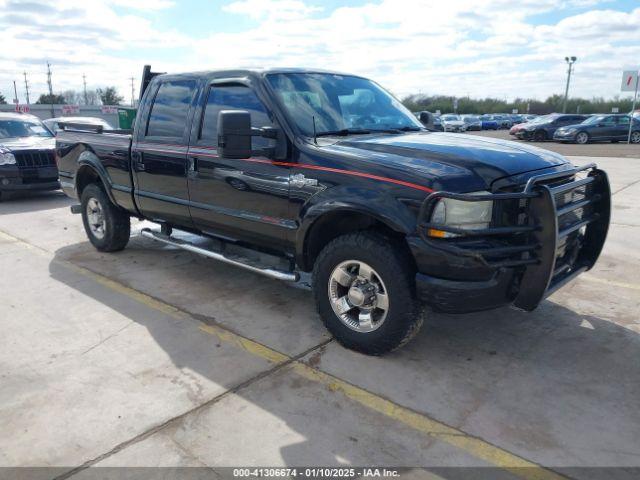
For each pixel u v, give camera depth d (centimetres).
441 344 403
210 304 484
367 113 468
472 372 363
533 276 336
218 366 372
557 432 299
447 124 4378
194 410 319
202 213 483
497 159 357
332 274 385
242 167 432
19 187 977
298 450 284
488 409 321
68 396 334
